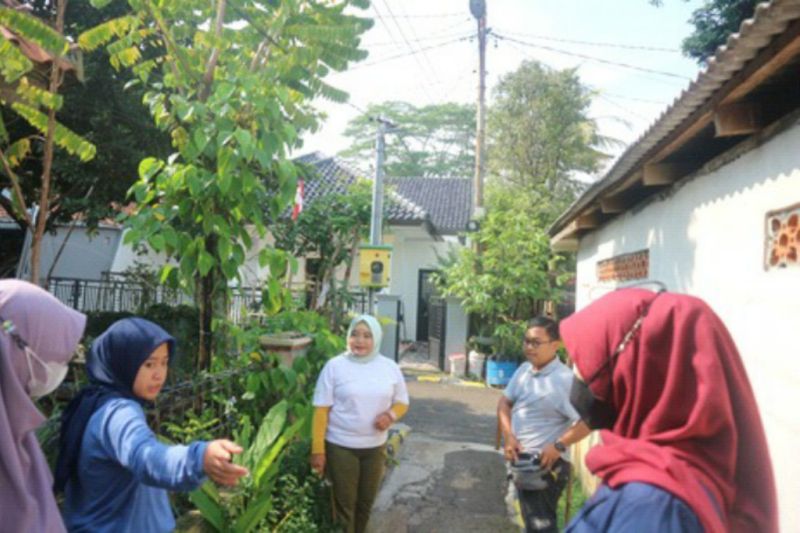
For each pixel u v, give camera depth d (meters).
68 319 1.67
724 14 10.20
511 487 4.32
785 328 2.65
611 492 1.17
